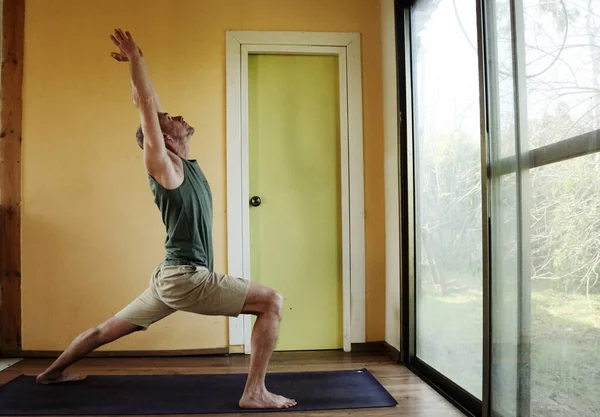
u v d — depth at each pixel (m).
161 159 2.12
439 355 2.69
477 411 2.19
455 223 2.50
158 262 3.35
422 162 2.97
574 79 1.57
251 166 3.49
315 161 3.53
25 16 3.37
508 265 1.93
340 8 3.53
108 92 3.38
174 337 3.34
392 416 2.22
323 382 2.71
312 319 3.50
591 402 1.50
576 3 1.55
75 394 2.49
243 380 2.75
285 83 3.52
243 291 2.28
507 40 1.93
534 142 1.77
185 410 2.27
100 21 3.39
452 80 2.53
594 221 1.48
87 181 3.35
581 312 1.54
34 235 3.33
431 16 2.81
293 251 3.50
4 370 2.98
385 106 3.48
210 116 3.41
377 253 3.50
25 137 3.35
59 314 3.32
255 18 3.46
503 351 1.97
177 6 3.42
